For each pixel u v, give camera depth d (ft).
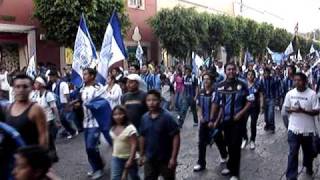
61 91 29.89
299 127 17.95
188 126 35.65
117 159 15.30
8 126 10.81
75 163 23.11
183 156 24.40
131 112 17.24
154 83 38.45
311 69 43.96
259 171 21.11
